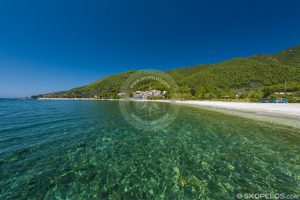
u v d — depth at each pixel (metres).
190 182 6.48
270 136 12.66
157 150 9.84
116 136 12.66
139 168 7.62
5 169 7.34
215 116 22.81
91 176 6.89
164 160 8.48
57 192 5.83
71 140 11.62
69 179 6.64
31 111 30.67
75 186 6.19
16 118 21.38
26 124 17.17
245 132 13.91
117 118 20.64
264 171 7.24
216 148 10.16
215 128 15.35
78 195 5.70
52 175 6.93
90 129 14.84
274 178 6.67
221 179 6.66
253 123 17.75
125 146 10.50
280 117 20.14
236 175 6.96
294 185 6.20
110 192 5.87
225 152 9.51
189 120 19.55
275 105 31.62
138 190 6.00
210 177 6.82
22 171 7.20
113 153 9.36
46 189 5.99
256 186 6.16
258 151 9.60
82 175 6.96
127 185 6.30
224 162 8.19
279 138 12.14
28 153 9.18
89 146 10.43
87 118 21.00
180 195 5.71
